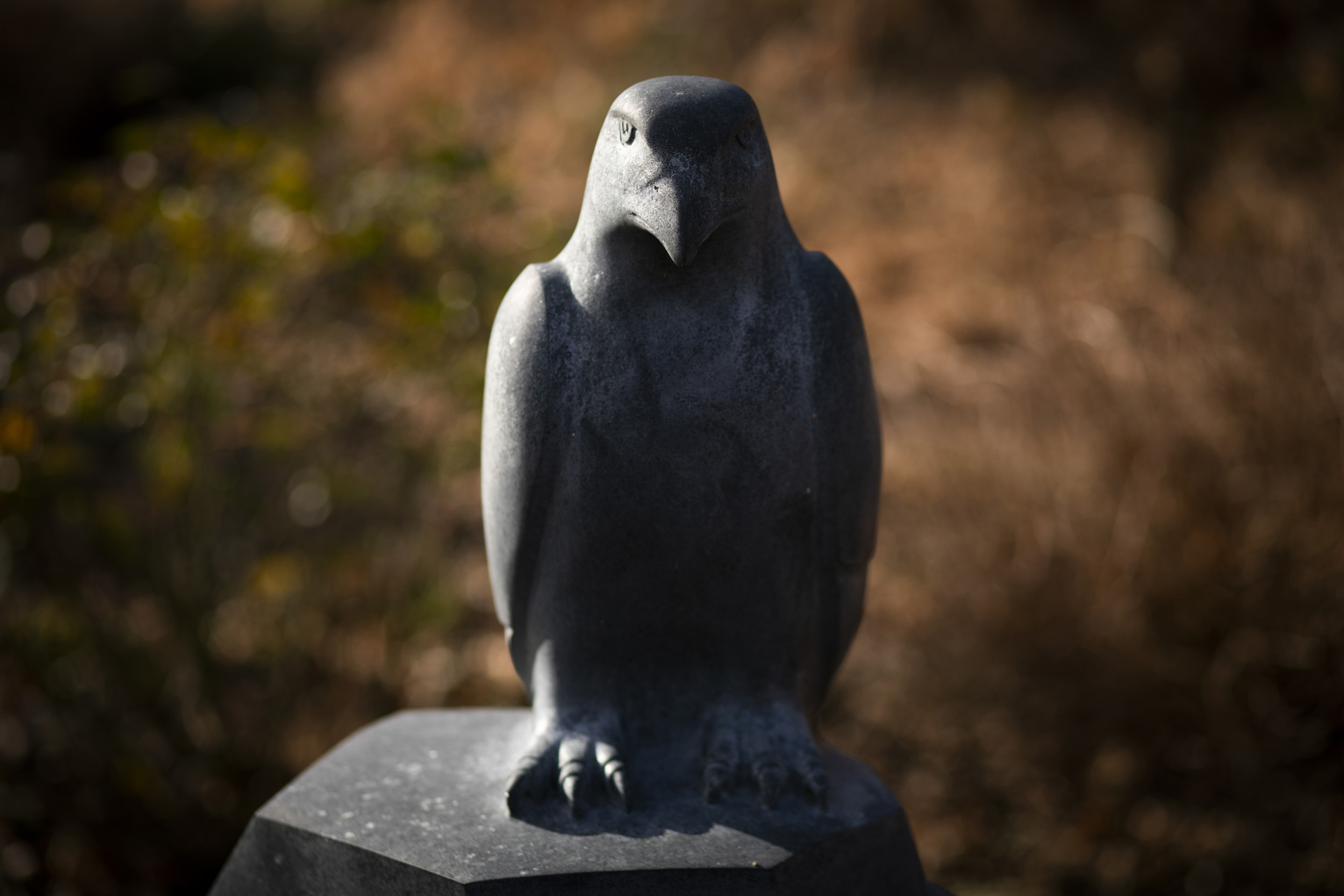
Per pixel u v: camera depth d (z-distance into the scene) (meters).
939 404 6.46
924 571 5.29
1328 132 8.41
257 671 4.84
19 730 4.38
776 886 2.22
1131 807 4.90
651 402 2.34
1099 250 9.44
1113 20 9.34
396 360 4.51
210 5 13.79
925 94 12.59
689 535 2.38
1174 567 4.77
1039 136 11.33
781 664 2.51
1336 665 4.61
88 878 4.48
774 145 12.45
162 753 4.59
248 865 2.52
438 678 5.04
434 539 4.94
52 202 4.78
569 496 2.36
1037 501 5.01
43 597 4.43
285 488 4.93
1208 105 8.81
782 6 13.61
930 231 10.86
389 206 4.41
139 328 4.32
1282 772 4.73
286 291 4.52
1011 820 5.04
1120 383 4.93
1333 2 8.78
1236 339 4.79
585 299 2.36
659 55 13.35
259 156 4.50
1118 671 4.88
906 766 5.27
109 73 11.80
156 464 4.60
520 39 13.23
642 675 2.50
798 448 2.38
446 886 2.21
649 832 2.32
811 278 2.44
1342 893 4.46
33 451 4.12
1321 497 4.58
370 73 13.16
